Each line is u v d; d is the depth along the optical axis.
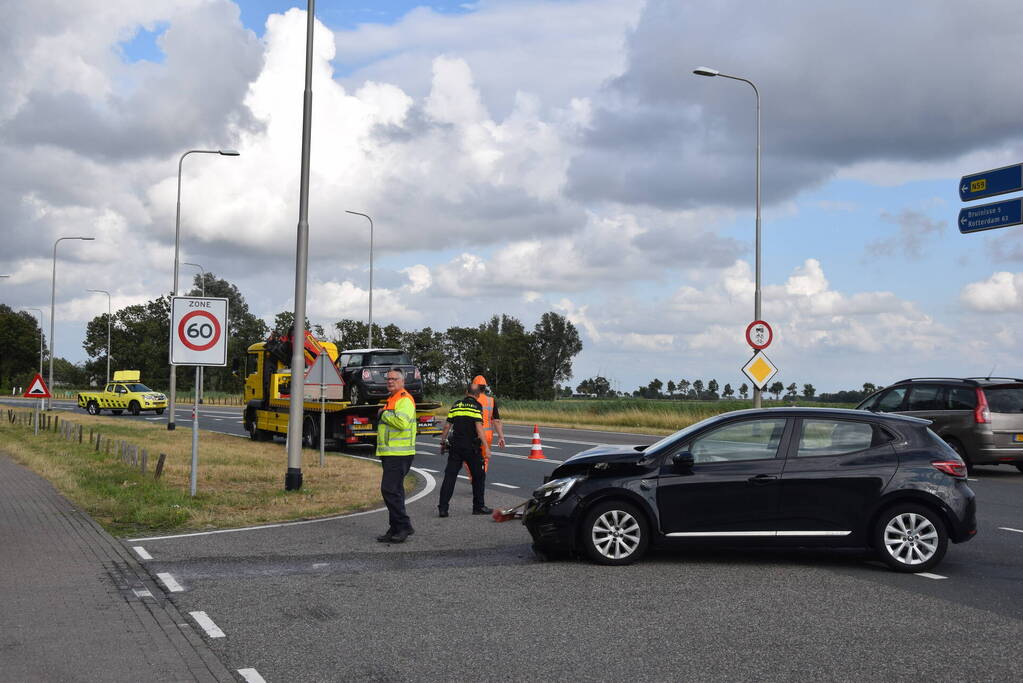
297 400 14.84
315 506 13.02
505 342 125.69
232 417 48.62
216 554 9.36
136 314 123.25
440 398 60.72
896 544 8.51
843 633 6.34
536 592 7.64
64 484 15.23
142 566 8.72
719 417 9.08
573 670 5.49
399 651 5.89
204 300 13.33
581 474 9.02
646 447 9.53
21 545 9.70
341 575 8.34
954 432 16.97
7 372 118.88
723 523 8.66
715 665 5.59
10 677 5.27
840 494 8.60
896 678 5.34
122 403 52.06
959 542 8.56
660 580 8.11
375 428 23.44
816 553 9.42
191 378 120.56
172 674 5.35
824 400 35.72
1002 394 16.84
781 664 5.61
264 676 5.35
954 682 5.27
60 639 6.10
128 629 6.38
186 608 7.04
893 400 18.39
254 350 28.11
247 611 6.95
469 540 10.27
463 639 6.18
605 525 8.80
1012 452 16.53
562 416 41.69
